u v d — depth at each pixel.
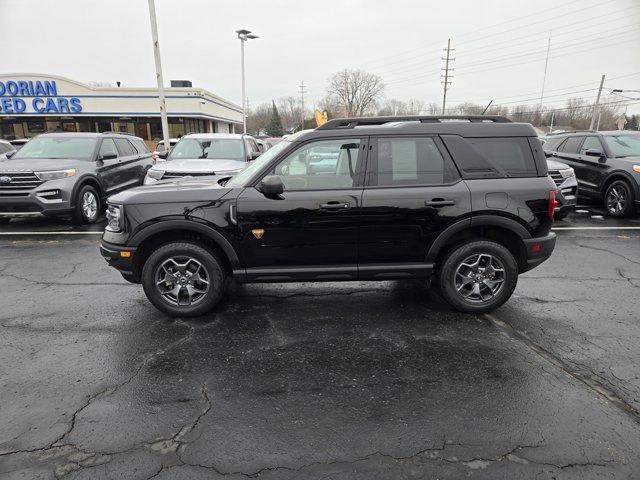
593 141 10.09
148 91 36.38
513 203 4.10
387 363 3.42
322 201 4.00
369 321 4.18
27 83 34.66
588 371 3.30
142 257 4.23
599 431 2.63
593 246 6.97
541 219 4.16
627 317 4.27
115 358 3.50
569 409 2.85
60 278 5.46
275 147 4.52
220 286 4.20
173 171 8.26
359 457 2.43
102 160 9.26
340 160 4.09
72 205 8.20
